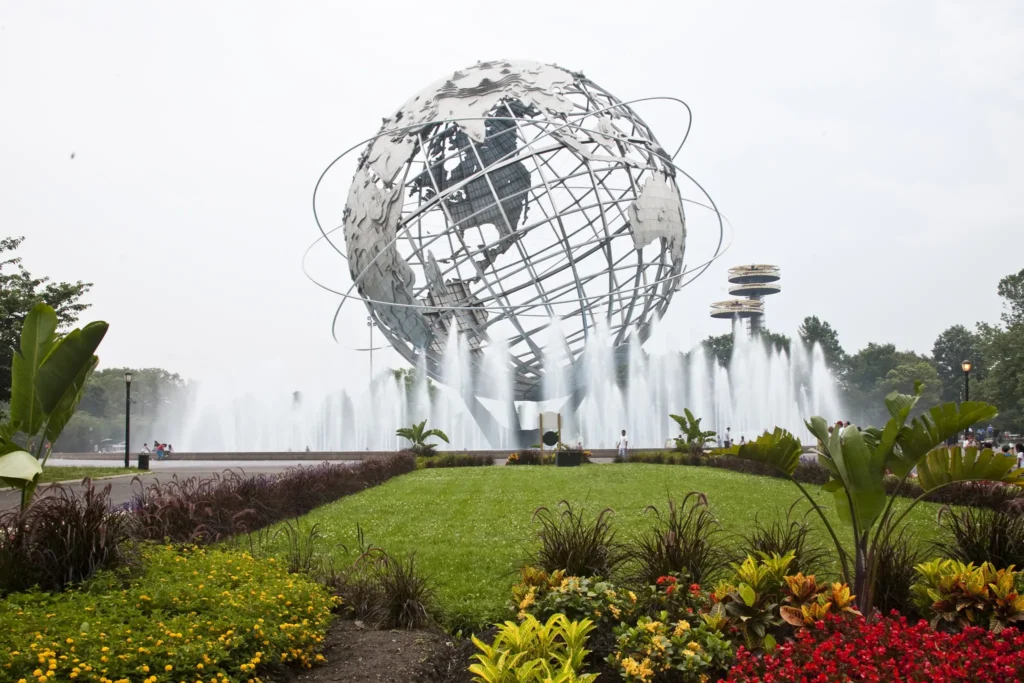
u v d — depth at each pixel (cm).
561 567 906
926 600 819
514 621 848
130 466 3584
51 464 3859
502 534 1401
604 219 3572
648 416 5306
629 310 3872
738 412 6303
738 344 8144
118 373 10819
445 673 786
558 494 1967
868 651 602
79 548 892
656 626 702
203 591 818
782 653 633
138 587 841
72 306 3450
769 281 12888
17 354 1209
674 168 3966
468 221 3950
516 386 3962
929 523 1450
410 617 902
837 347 10088
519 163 3959
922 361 9650
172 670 635
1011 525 995
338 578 1004
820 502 1759
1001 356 6488
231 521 1322
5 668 591
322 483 1978
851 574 995
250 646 716
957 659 594
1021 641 626
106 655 621
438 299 3800
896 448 873
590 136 3650
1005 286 6794
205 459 3941
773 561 786
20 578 852
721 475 2445
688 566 865
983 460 821
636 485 2152
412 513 1698
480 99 3703
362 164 3831
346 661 790
